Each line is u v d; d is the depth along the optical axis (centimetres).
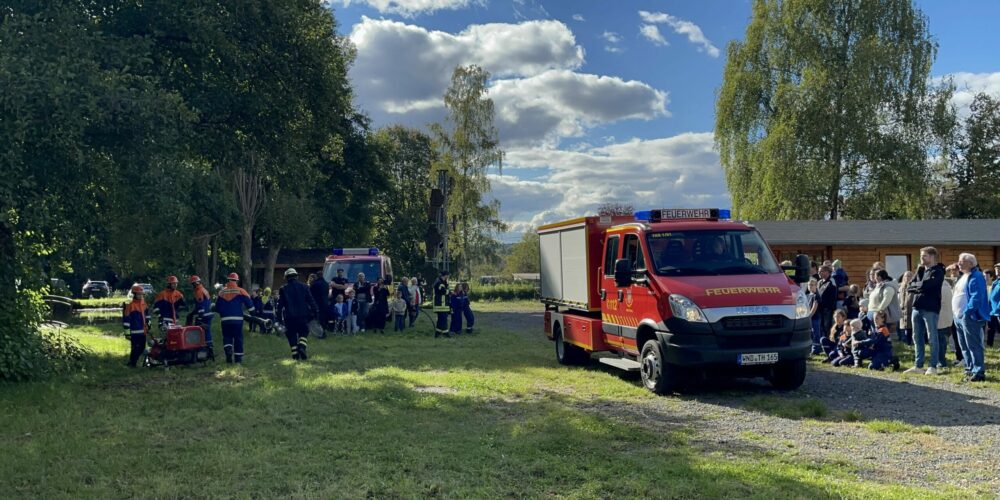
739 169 3634
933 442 682
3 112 969
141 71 1266
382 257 2348
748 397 940
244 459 621
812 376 1112
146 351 1267
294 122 1711
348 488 540
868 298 1380
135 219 1662
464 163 4794
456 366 1275
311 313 1405
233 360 1322
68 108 975
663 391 951
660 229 1023
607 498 523
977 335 1014
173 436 720
